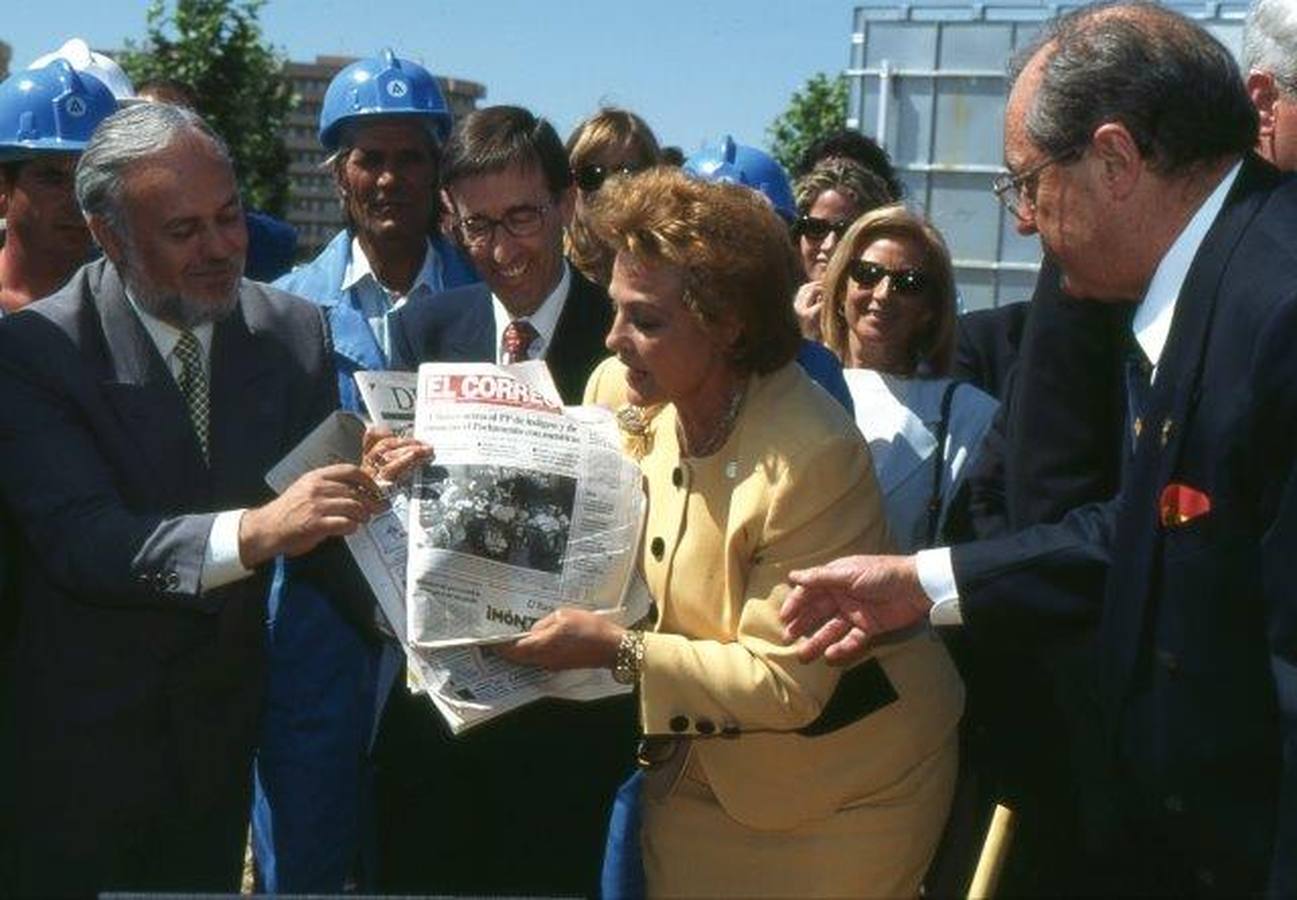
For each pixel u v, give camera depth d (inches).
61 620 143.2
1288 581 114.5
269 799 167.0
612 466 140.3
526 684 138.9
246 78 529.3
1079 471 141.9
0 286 179.5
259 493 145.8
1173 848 126.0
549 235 167.3
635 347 134.6
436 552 136.6
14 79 179.8
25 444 139.7
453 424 139.3
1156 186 123.5
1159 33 123.9
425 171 211.2
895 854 140.3
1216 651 119.6
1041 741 142.6
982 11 438.0
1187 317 120.5
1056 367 142.4
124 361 142.3
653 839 145.3
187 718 145.4
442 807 157.8
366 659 169.6
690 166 238.1
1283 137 160.4
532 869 156.3
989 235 440.1
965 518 157.0
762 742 137.9
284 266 234.5
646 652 133.8
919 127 443.8
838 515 135.2
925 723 140.4
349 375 207.9
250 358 146.9
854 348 191.5
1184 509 119.8
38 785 143.6
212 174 140.6
